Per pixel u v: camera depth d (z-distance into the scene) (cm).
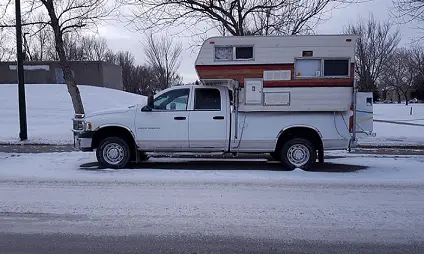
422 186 678
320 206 556
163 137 823
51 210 534
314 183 695
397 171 825
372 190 647
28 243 424
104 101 3045
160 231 459
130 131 825
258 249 411
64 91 3103
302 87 804
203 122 817
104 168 834
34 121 2045
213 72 812
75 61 3594
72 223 485
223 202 573
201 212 527
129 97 3484
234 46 806
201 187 661
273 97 806
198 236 445
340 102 804
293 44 800
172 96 834
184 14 1334
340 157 1032
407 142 1288
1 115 2219
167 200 582
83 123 834
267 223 487
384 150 1179
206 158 993
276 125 815
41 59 3612
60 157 1002
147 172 791
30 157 1002
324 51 798
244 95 810
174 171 805
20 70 1338
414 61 4725
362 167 876
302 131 842
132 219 499
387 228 470
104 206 552
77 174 766
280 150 842
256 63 805
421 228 470
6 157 1002
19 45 1333
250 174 775
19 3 1339
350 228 470
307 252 404
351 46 796
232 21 1317
